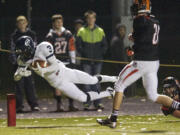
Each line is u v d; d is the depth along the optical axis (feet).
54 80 93.40
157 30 86.94
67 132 84.84
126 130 86.53
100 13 305.73
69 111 119.96
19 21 119.14
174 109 93.50
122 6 149.89
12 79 186.29
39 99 145.18
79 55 129.39
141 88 164.25
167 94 96.27
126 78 86.63
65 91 94.02
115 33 144.77
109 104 132.57
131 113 113.09
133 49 86.79
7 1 303.48
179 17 286.87
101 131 85.51
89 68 125.18
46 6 304.30
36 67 92.84
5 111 120.67
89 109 122.93
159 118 103.71
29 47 92.84
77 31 137.80
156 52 86.74
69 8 305.94
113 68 207.10
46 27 286.05
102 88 166.20
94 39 124.98
